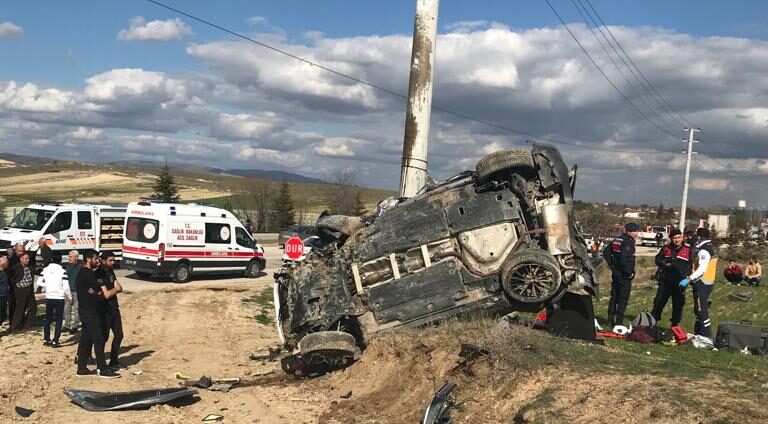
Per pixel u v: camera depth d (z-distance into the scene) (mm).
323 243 10391
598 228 51812
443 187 9523
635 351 8414
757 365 7715
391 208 9656
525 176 9273
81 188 95875
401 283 9336
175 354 11844
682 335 9227
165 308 16844
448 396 6594
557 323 8977
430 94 13422
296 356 9953
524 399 6676
